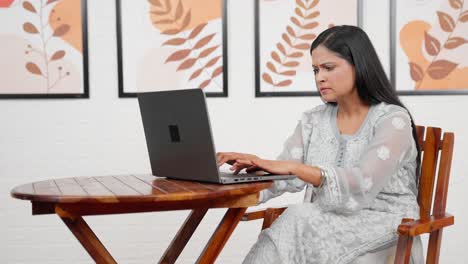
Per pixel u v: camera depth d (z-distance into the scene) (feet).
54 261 9.28
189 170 5.13
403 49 9.92
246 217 5.77
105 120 9.30
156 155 5.65
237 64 9.61
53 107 9.17
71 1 9.11
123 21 9.23
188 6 9.39
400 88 9.93
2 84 8.98
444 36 10.02
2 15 8.95
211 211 9.60
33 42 9.04
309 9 9.68
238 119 9.61
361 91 5.77
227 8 9.53
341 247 5.03
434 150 5.87
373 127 5.65
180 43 9.38
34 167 9.16
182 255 9.55
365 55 5.67
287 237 5.05
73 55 9.14
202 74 9.45
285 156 6.30
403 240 4.89
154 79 9.34
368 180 5.16
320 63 5.68
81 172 9.26
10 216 9.12
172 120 5.16
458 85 10.08
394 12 9.88
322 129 6.07
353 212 5.27
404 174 5.74
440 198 5.65
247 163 5.04
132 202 4.50
